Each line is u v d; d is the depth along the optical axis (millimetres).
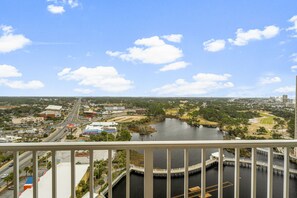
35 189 1689
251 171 1884
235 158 1844
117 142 1735
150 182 1755
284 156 1904
